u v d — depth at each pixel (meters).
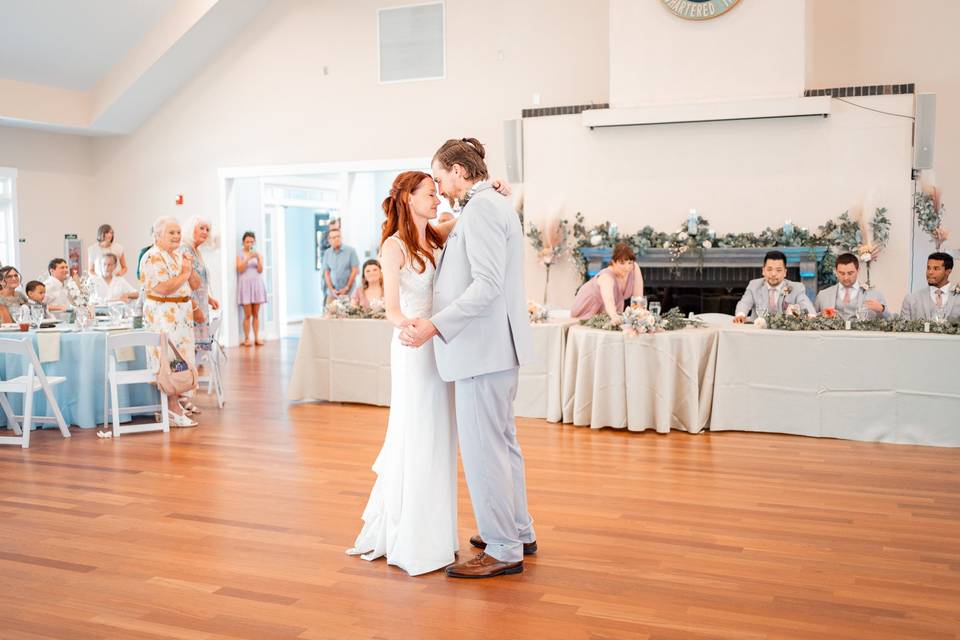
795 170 8.49
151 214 12.00
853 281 6.51
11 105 10.59
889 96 8.15
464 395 3.33
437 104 10.38
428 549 3.45
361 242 11.58
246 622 2.99
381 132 10.67
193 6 10.65
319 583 3.34
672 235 8.70
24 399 6.21
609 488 4.66
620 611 3.05
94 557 3.64
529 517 3.64
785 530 3.93
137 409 6.38
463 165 3.32
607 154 9.14
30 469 5.18
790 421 5.94
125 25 10.66
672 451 5.49
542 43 9.87
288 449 5.66
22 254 11.41
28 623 2.99
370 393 7.20
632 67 8.75
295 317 14.46
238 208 11.74
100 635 2.89
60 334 6.41
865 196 8.27
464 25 10.19
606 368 6.09
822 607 3.06
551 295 9.51
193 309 7.15
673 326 6.16
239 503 4.43
